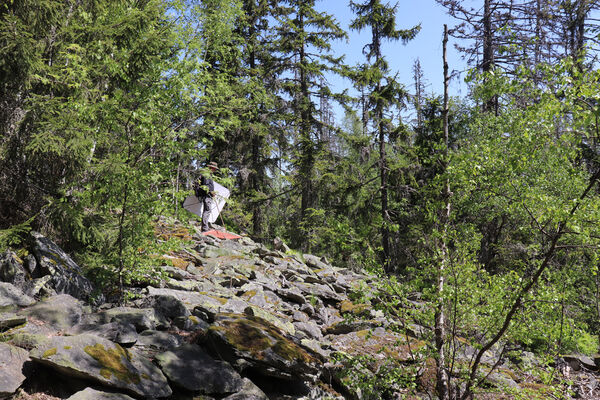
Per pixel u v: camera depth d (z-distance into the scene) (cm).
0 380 344
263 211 2116
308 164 2002
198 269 867
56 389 380
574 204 412
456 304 494
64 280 556
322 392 546
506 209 491
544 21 1608
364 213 1961
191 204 1109
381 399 580
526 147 434
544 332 496
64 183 668
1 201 649
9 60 602
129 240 575
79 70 646
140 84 636
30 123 638
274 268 1048
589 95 361
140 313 530
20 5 648
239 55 1554
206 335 512
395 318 563
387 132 1994
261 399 466
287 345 530
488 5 1603
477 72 456
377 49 1989
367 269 527
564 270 575
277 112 2067
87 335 426
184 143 584
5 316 428
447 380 505
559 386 535
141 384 404
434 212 539
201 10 1299
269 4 2052
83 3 793
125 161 563
